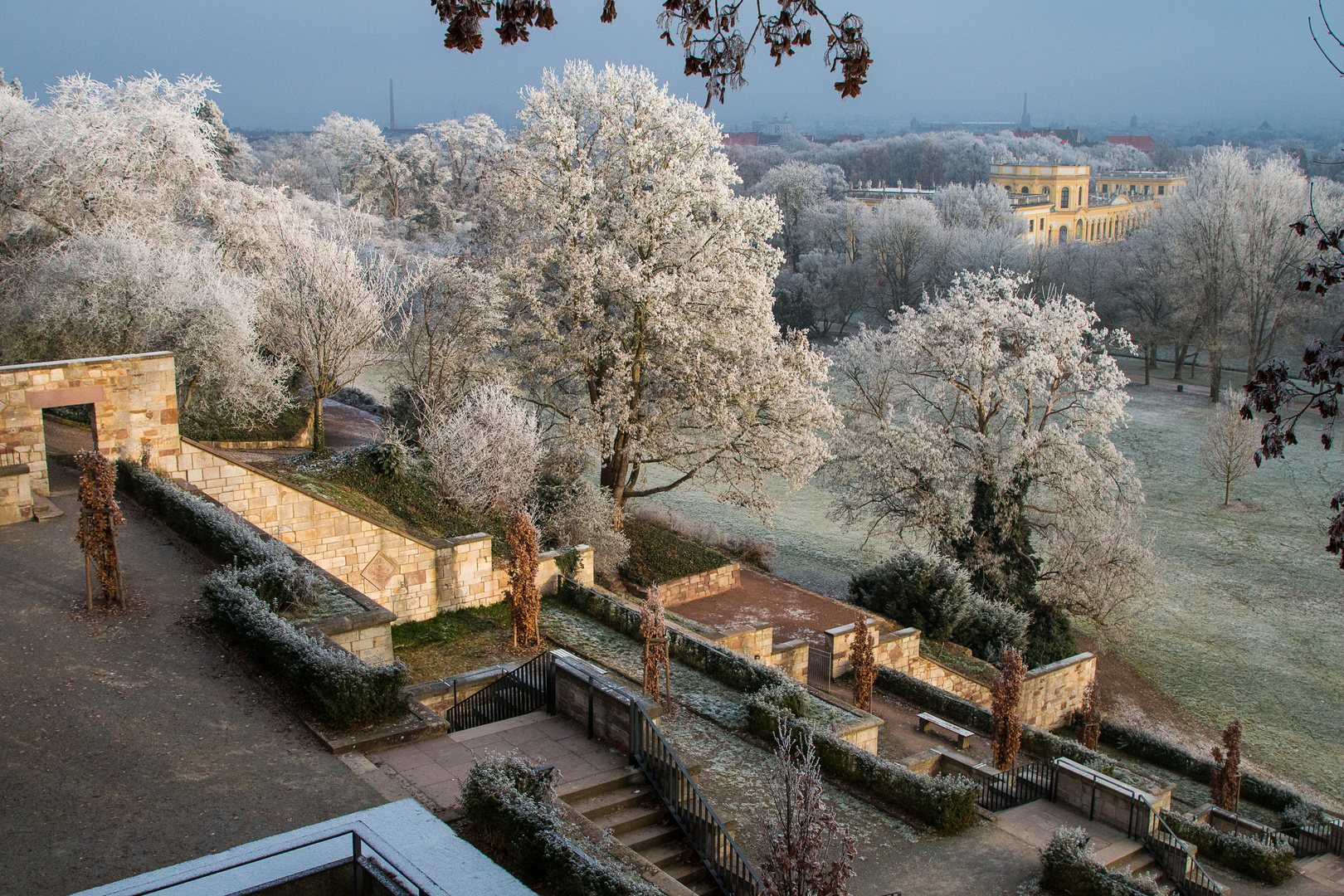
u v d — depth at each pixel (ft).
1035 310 134.41
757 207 118.42
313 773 43.27
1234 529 166.61
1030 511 164.96
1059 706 107.45
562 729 53.78
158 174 137.39
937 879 49.44
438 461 103.71
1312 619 135.54
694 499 171.73
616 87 117.70
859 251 360.89
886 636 96.99
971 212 372.17
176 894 31.83
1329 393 30.30
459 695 63.31
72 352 106.52
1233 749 84.07
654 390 124.67
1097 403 129.18
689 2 25.03
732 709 65.82
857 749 59.26
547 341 120.37
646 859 43.62
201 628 55.72
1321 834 77.77
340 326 109.70
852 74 24.72
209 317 109.81
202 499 72.79
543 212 118.93
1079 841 50.06
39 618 55.67
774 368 116.06
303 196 240.12
